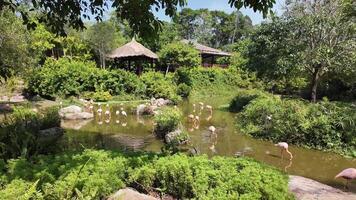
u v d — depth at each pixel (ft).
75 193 16.02
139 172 18.51
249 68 71.15
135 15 21.30
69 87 82.23
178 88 99.40
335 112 43.86
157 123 46.85
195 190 17.48
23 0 32.63
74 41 116.47
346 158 38.22
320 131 41.93
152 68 120.57
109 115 60.44
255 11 19.98
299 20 59.16
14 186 15.07
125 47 108.88
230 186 17.07
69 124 54.34
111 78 88.38
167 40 146.92
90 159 18.79
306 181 22.04
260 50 67.41
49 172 17.26
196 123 58.03
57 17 22.98
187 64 120.67
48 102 75.15
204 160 19.65
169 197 18.52
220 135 48.55
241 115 59.67
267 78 78.69
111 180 17.12
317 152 40.04
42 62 104.88
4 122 35.99
